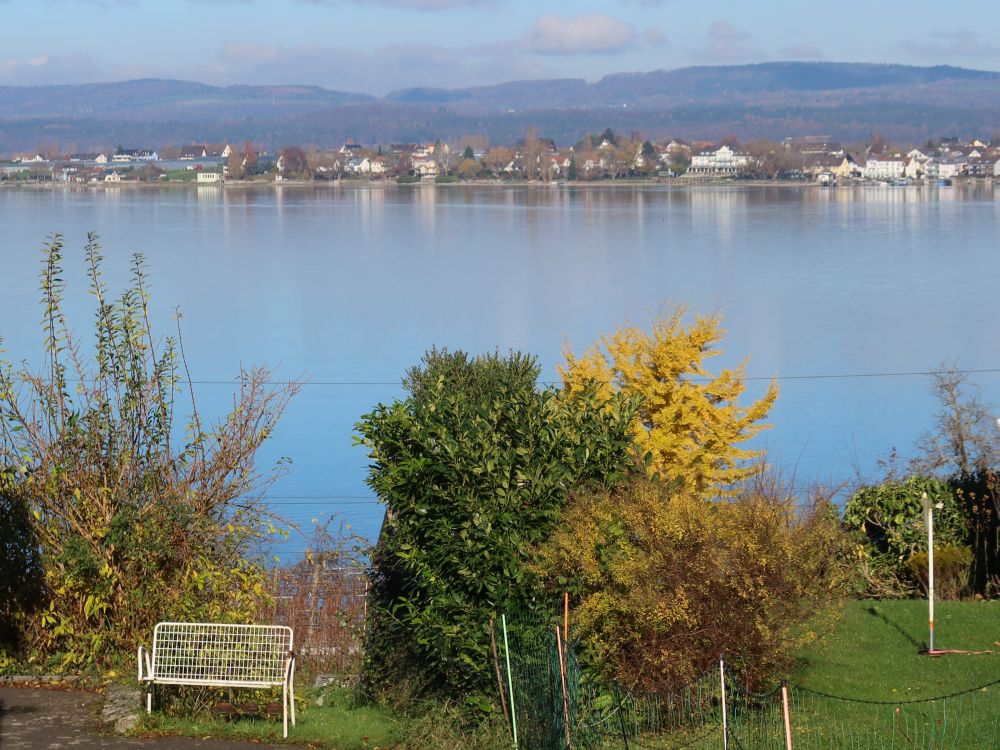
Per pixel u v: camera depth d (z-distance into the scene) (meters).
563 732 10.36
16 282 102.62
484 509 11.49
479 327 79.94
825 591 12.38
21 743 10.38
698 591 11.56
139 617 12.91
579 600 11.55
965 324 78.69
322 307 91.31
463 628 11.54
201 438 13.56
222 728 11.07
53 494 12.98
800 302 91.88
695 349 20.33
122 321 13.54
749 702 11.84
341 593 16.80
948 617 15.83
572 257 133.38
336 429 48.12
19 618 12.91
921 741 11.09
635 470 12.41
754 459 23.73
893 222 185.12
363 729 11.58
